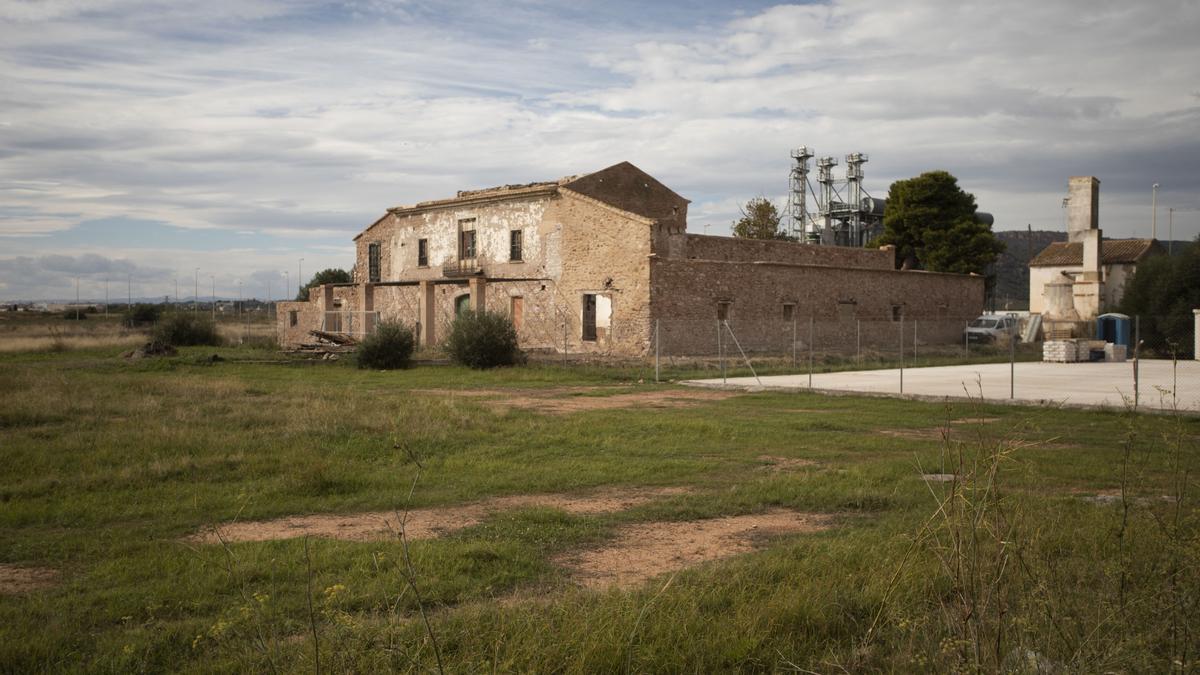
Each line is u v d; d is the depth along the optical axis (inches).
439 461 450.0
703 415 668.1
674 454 482.9
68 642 193.0
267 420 567.2
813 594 219.6
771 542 293.4
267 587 233.0
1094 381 979.3
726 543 293.6
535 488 388.5
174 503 346.3
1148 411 653.3
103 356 1402.6
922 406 737.6
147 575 247.4
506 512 335.6
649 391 894.4
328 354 1373.0
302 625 203.6
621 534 307.0
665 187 1612.9
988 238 2252.7
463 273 1601.9
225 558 255.6
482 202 1571.1
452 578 242.7
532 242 1487.5
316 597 223.8
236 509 339.3
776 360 1286.9
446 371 1135.0
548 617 197.8
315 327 1825.8
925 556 244.8
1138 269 1710.1
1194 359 1393.9
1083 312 1801.2
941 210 2320.4
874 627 201.0
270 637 192.7
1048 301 1700.3
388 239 1809.8
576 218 1408.7
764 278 1433.3
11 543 285.3
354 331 1670.8
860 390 855.7
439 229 1675.7
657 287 1295.5
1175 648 170.9
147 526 311.4
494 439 518.9
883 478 400.8
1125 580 205.6
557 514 324.5
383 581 236.8
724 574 238.7
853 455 482.6
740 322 1392.7
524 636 187.5
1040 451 476.7
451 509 348.5
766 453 487.2
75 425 538.6
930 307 1779.0
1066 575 219.3
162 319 1941.4
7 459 422.6
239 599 222.5
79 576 249.9
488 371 1123.9
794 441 529.7
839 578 235.3
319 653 174.9
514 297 1507.1
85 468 409.1
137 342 1712.6
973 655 171.8
